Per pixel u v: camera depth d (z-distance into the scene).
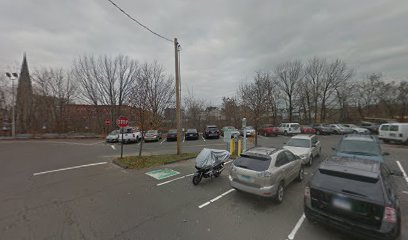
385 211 3.30
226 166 9.76
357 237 3.74
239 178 5.60
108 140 21.17
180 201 5.64
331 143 18.36
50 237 3.87
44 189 6.60
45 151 14.72
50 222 4.46
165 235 3.95
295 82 40.69
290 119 41.31
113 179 7.70
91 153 13.74
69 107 30.81
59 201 5.62
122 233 4.03
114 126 30.91
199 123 38.19
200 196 6.02
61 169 9.23
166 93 31.00
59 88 30.28
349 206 3.62
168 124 34.88
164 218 4.66
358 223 3.51
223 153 8.17
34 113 30.06
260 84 22.67
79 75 29.95
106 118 31.08
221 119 38.97
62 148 16.42
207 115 39.75
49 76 29.98
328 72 39.06
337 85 39.09
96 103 30.70
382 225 3.29
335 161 4.61
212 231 4.10
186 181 7.46
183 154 12.27
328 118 41.62
